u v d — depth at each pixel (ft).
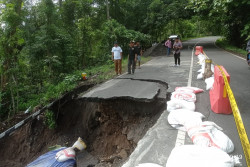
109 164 20.71
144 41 74.43
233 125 13.92
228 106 15.57
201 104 17.81
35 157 26.48
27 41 40.37
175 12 81.76
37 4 42.98
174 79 28.37
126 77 33.14
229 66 37.78
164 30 128.67
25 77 38.34
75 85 31.91
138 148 12.34
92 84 32.19
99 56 60.70
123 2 82.58
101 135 24.71
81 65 54.80
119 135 23.15
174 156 9.43
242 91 21.77
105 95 24.34
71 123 27.84
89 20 58.70
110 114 24.17
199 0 47.91
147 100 21.57
